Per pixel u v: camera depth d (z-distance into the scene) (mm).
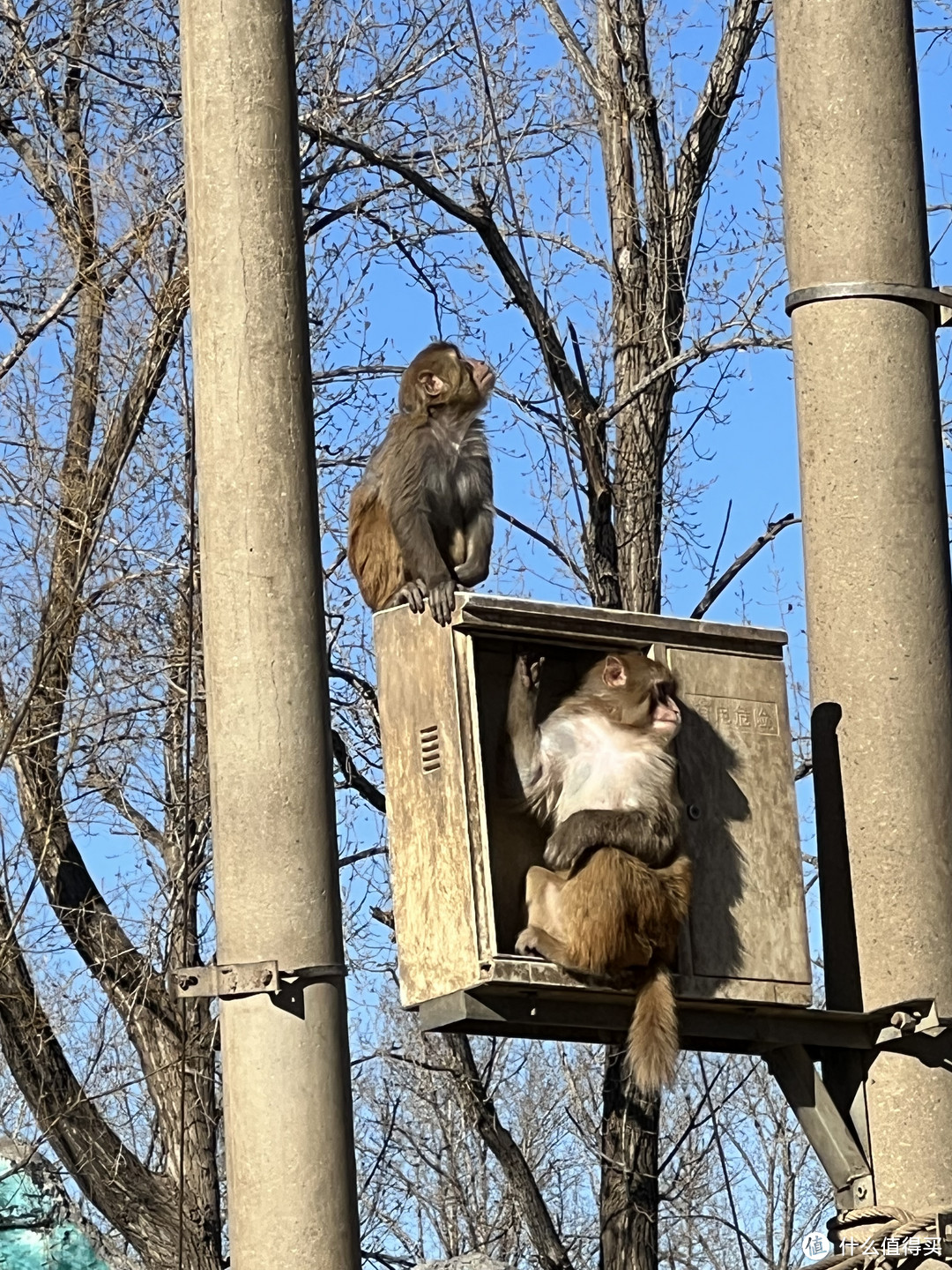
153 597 14211
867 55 6684
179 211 13969
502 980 6344
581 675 7492
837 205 6633
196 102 6891
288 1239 6105
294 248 6832
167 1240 12891
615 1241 13789
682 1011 6617
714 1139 16828
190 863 13430
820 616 6574
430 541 9469
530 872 6828
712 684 7031
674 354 15117
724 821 6875
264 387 6668
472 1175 19484
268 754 6426
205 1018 13305
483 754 7055
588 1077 19766
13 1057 12859
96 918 13555
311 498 6664
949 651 6512
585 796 6887
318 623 6598
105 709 14078
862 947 6391
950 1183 6262
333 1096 6254
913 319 6609
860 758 6438
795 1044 6477
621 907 6434
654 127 15273
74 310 14930
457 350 9867
